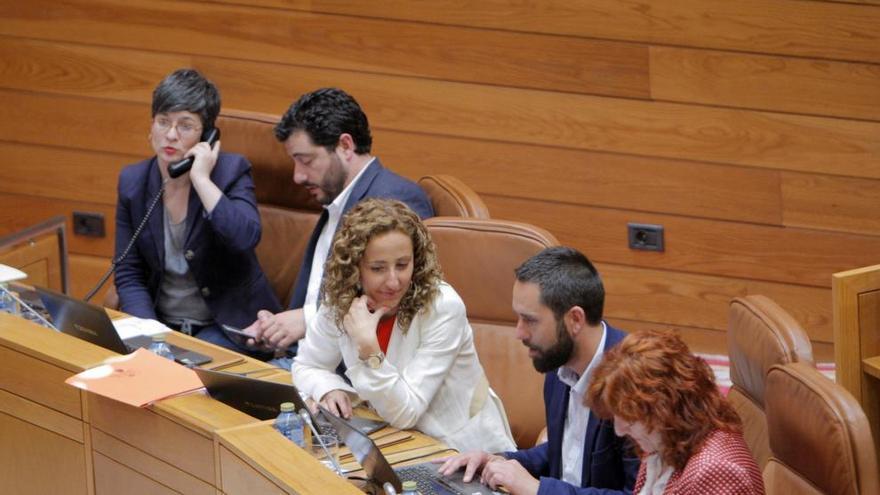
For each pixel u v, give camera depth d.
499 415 8.92
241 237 11.07
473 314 9.82
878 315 9.15
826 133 12.52
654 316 13.56
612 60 13.16
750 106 12.73
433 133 14.04
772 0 12.42
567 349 7.72
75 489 8.62
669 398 6.37
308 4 14.20
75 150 15.52
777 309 7.83
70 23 15.17
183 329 11.45
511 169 13.80
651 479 6.73
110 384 8.06
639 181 13.34
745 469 6.30
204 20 14.64
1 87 15.63
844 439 6.75
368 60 14.12
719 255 13.18
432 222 9.90
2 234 16.05
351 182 10.80
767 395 7.42
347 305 8.45
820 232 12.74
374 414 8.66
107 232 15.61
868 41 12.17
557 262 7.72
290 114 10.78
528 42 13.45
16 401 8.89
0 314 9.39
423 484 7.55
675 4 12.78
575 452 8.02
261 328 10.71
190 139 11.18
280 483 6.65
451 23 13.70
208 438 7.42
